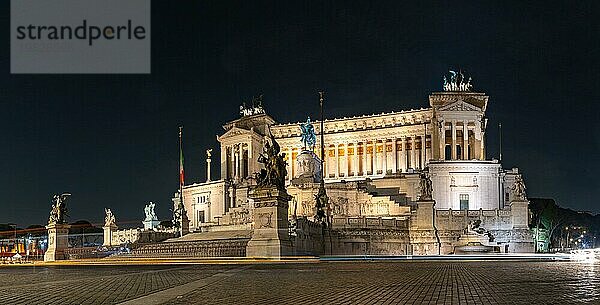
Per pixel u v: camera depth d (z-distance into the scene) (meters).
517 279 36.09
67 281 37.28
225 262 66.06
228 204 165.50
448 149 174.88
